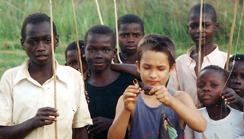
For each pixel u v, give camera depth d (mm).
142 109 2949
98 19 7730
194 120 2727
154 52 2812
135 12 7848
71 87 3150
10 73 3133
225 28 7426
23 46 3215
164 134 2873
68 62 4492
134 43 4621
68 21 7652
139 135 2916
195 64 4176
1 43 7145
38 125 2871
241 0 7676
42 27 3104
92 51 3721
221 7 7625
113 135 2811
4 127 3000
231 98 3355
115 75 3781
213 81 3432
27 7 7867
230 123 3373
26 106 3020
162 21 7723
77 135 3217
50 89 3084
